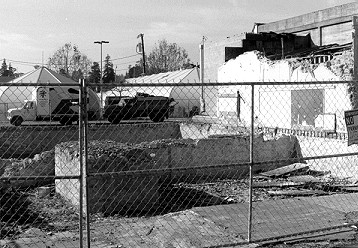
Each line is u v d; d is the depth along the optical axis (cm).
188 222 838
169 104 3288
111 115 3048
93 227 848
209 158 1689
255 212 914
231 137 1741
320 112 1984
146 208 1077
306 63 2022
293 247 703
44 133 2497
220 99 2739
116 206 1040
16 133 2441
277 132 2086
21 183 1372
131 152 1102
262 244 714
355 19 1773
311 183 1383
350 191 1248
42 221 956
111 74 9500
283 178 1537
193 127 2697
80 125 601
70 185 1158
